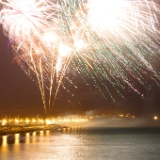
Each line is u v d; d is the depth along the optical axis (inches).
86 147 1721.2
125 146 1806.1
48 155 1355.8
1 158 1258.6
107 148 1676.9
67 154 1397.6
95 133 3479.3
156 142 2107.5
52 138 2433.6
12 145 1793.8
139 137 2711.6
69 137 2598.4
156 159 1277.1
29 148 1627.7
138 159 1277.1
